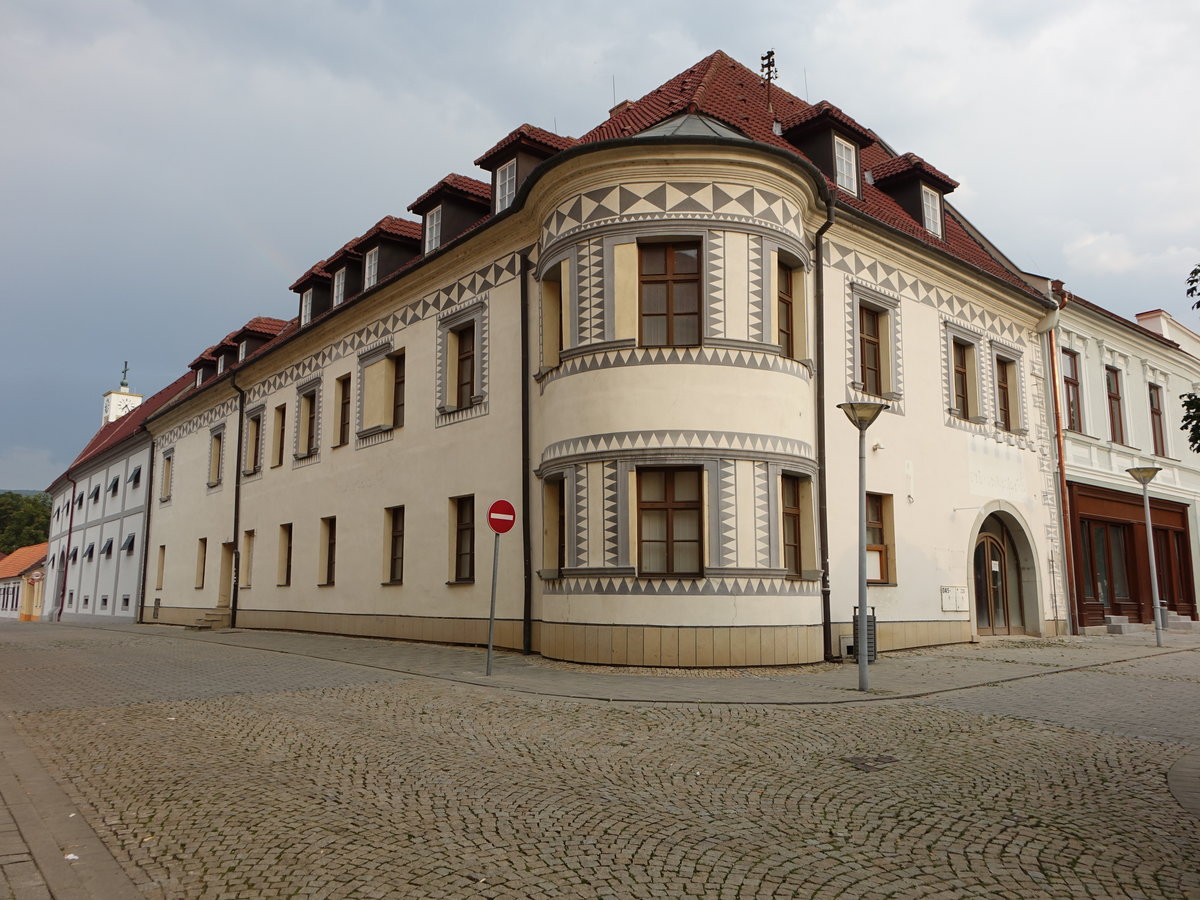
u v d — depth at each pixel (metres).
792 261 16.58
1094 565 25.47
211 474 32.59
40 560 63.62
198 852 5.56
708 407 14.93
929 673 14.41
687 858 5.50
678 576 14.64
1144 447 28.72
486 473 19.20
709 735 9.17
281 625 26.48
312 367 26.70
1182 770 7.83
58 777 7.45
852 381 18.36
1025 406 23.55
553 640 15.87
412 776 7.44
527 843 5.75
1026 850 5.70
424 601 20.69
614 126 19.38
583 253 15.84
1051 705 11.23
